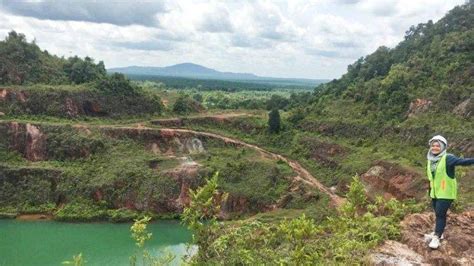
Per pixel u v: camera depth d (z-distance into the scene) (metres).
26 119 77.56
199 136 80.19
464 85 67.25
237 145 80.88
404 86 76.25
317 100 96.38
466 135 57.03
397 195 54.31
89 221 62.84
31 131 74.06
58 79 89.25
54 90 82.00
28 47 90.75
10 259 46.56
